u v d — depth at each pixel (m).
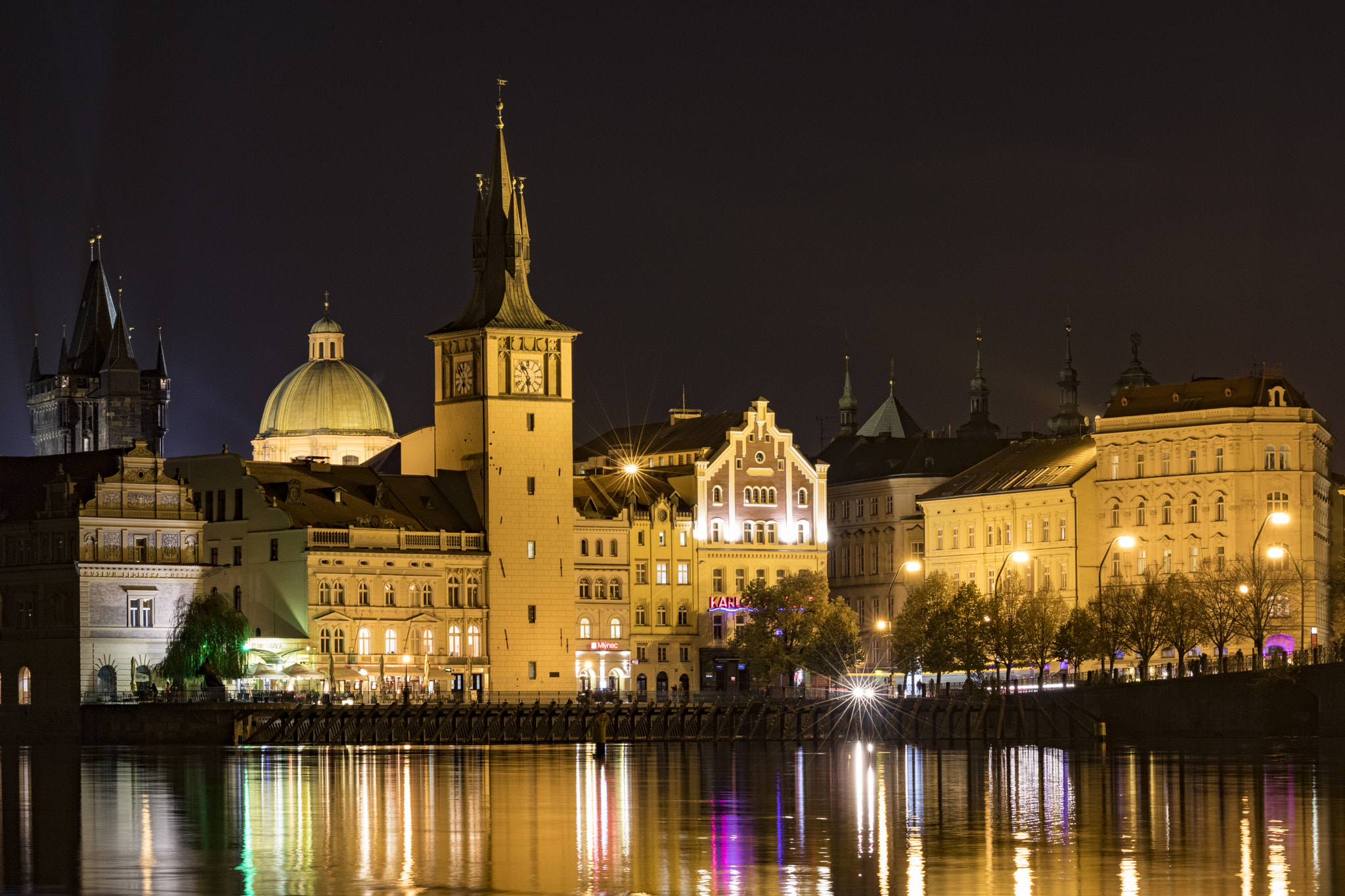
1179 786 140.00
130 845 102.62
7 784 149.00
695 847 101.06
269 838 105.50
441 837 105.94
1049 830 108.44
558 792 137.38
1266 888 87.06
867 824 112.38
